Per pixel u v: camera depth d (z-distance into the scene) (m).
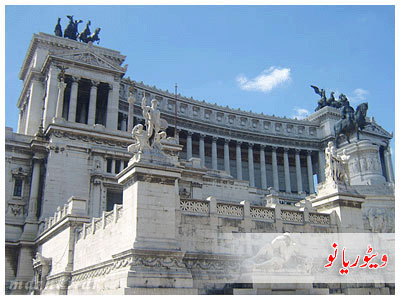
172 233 24.28
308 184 111.12
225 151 104.19
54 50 75.12
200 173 58.19
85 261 30.91
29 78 79.75
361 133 103.75
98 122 81.06
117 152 55.69
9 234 50.62
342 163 33.75
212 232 26.20
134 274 22.17
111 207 54.03
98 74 77.12
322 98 118.06
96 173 53.44
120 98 86.06
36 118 76.44
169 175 25.05
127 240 24.14
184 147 103.38
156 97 96.69
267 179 112.31
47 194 51.16
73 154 53.91
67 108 76.81
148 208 24.11
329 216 31.09
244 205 27.92
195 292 23.05
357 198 31.94
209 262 25.55
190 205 26.28
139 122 91.25
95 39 90.00
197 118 103.00
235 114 108.62
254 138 107.69
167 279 22.73
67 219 35.19
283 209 29.39
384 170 108.06
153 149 25.86
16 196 53.22
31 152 54.97
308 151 111.81
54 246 39.44
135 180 24.53
